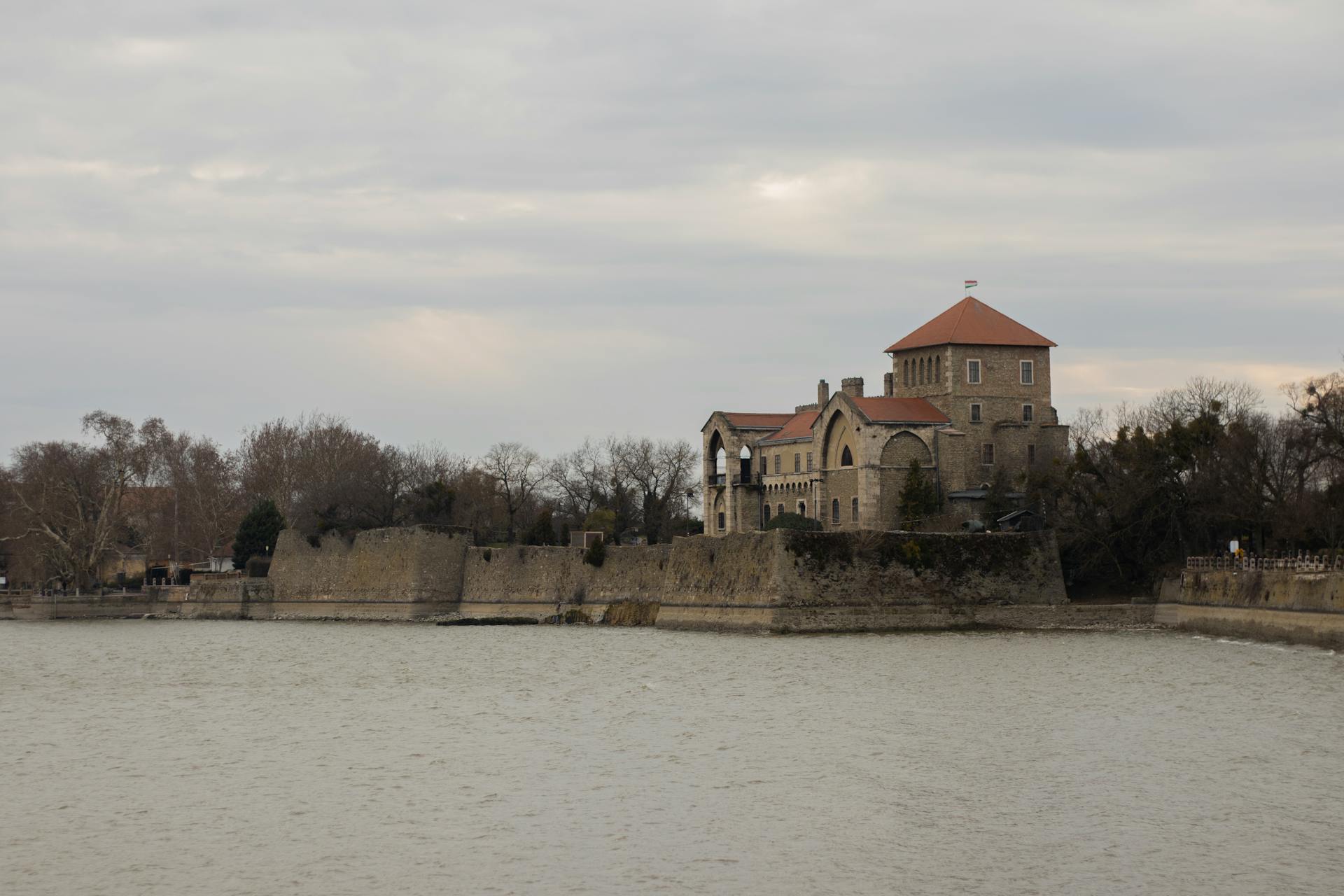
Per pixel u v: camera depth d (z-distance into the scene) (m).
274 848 56.50
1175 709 82.62
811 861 53.69
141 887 51.97
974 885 50.84
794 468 177.12
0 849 56.78
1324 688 89.50
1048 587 137.12
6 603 198.88
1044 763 68.62
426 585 170.25
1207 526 139.38
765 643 122.75
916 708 84.94
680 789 64.62
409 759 72.88
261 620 186.12
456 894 50.75
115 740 80.38
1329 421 130.75
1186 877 51.12
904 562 133.62
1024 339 169.00
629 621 151.25
